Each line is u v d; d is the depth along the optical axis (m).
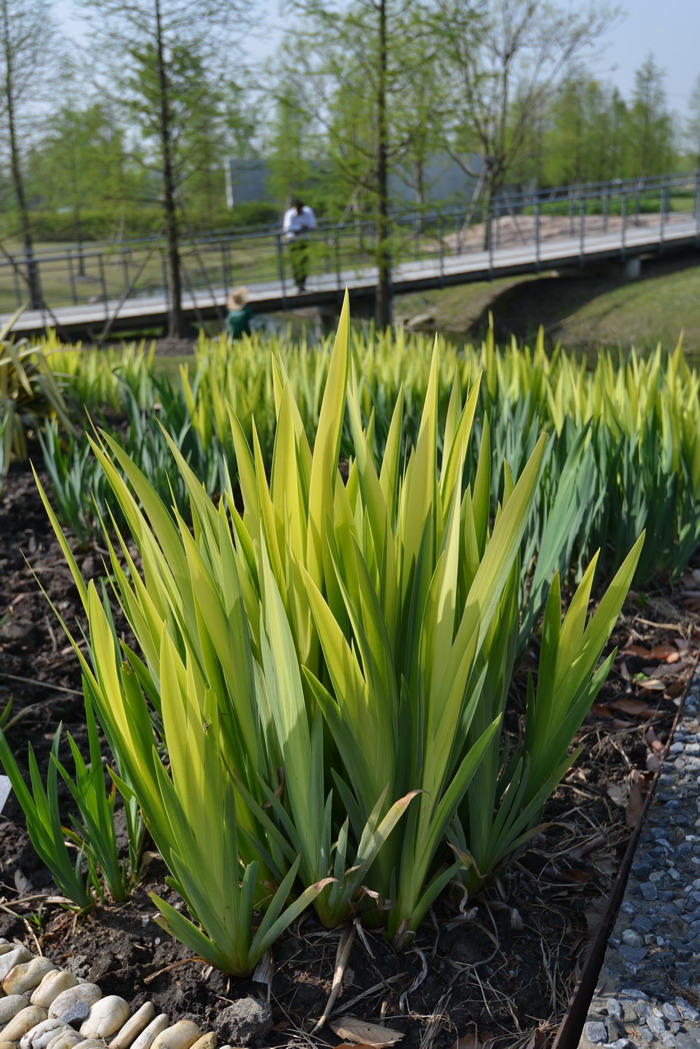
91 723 1.68
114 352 6.52
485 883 1.81
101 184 14.80
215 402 3.64
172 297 14.55
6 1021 1.58
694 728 2.33
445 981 1.59
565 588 3.02
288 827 1.59
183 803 1.42
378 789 1.53
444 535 1.46
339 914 1.66
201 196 16.23
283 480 1.52
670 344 14.25
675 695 2.54
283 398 1.48
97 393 5.43
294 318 17.12
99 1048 1.48
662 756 2.23
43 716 2.52
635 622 2.91
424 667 1.47
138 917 1.81
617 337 15.82
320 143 13.75
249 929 1.58
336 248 14.77
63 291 21.25
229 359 4.62
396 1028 1.51
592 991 1.58
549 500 2.76
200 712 1.45
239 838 1.65
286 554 1.55
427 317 17.80
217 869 1.47
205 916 1.51
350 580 1.51
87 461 3.47
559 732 1.70
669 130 35.72
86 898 1.81
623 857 1.91
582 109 32.25
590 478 2.70
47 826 1.72
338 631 1.39
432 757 1.46
